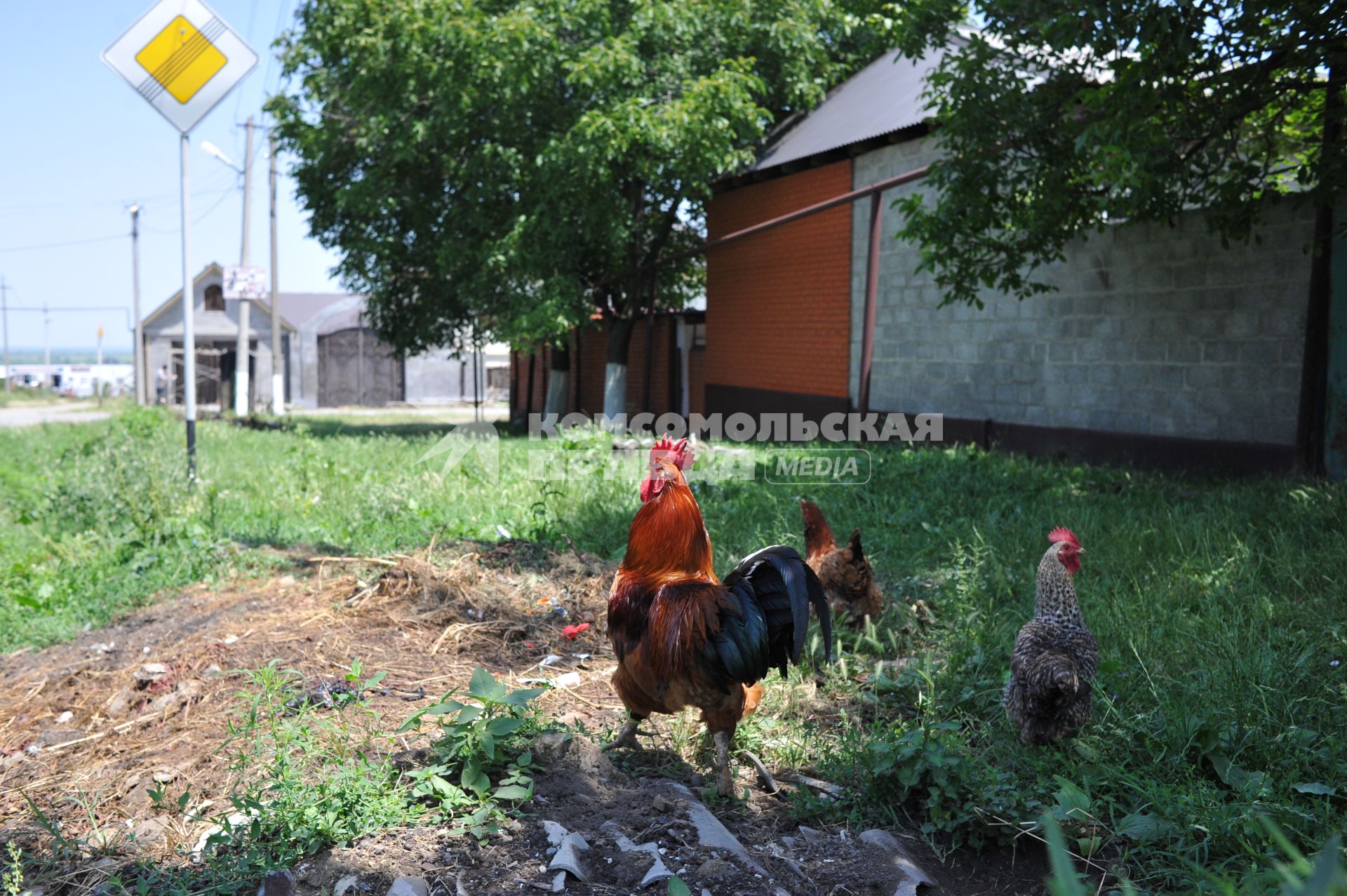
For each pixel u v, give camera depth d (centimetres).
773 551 390
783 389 1881
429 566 667
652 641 373
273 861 304
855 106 1805
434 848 316
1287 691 433
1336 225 942
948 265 1261
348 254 2156
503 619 599
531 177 1781
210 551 743
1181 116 868
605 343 2595
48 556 802
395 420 2998
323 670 506
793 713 476
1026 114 955
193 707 467
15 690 519
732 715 382
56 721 475
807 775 410
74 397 5512
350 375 4309
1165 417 1178
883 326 1634
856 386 1697
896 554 775
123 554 754
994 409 1431
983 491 974
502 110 1747
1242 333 1083
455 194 1975
